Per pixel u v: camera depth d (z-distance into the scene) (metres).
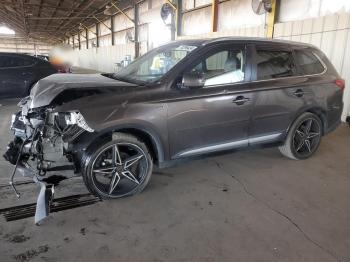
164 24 13.41
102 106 2.71
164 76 3.04
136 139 2.92
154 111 2.88
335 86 4.15
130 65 3.94
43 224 2.53
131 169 3.03
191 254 2.22
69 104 2.67
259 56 3.52
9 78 7.30
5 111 6.79
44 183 2.81
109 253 2.21
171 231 2.49
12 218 2.60
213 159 4.08
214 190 3.21
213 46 3.25
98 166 2.84
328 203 3.00
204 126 3.18
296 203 2.99
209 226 2.57
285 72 3.72
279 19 8.08
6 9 22.16
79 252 2.21
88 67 29.16
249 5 9.12
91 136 2.71
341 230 2.56
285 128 3.79
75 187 3.20
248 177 3.55
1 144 4.40
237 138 3.45
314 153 4.39
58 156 2.85
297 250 2.29
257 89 3.43
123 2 18.38
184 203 2.94
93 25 27.66
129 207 2.84
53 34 43.34
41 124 2.81
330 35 6.62
